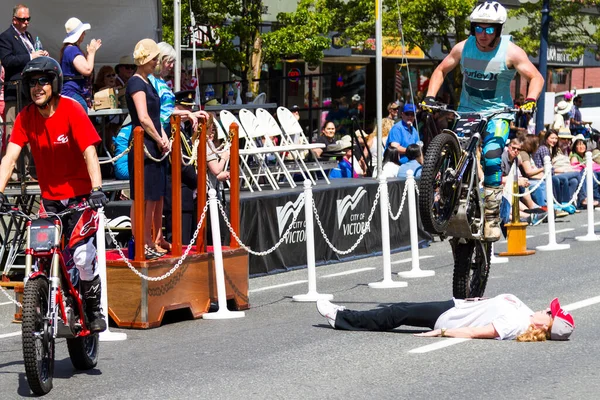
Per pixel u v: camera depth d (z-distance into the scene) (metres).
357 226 18.83
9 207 9.20
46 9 19.53
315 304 14.05
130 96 12.89
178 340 11.64
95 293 9.73
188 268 13.00
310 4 31.14
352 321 11.77
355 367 9.96
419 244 20.38
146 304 12.34
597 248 19.41
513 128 22.19
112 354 10.88
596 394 8.89
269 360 10.35
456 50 12.44
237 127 14.02
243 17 27.19
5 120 15.99
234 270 13.66
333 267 17.88
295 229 17.41
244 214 16.20
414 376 9.56
